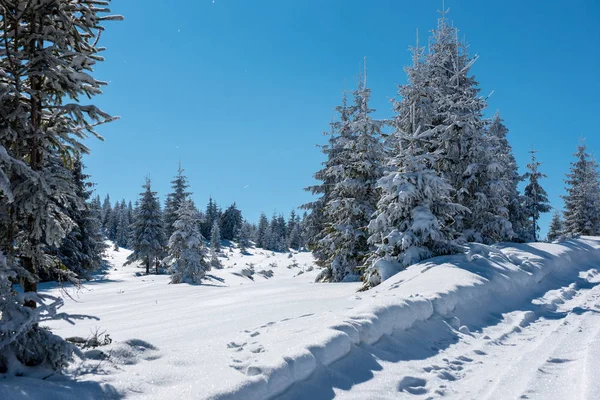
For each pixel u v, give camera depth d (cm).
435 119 2247
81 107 560
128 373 410
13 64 528
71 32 601
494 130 3114
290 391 412
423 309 739
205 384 370
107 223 10925
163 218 5247
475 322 833
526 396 445
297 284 1778
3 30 546
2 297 391
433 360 585
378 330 601
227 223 11231
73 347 420
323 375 458
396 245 1359
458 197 1969
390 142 1869
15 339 391
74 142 581
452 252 1352
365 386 461
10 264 455
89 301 1806
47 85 578
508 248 1689
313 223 2758
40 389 340
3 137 518
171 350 518
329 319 613
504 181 2267
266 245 10900
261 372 407
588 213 4088
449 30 2612
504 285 1084
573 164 4266
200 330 691
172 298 1688
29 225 511
